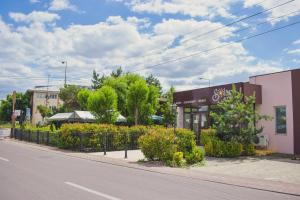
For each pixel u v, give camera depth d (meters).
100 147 22.56
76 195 7.77
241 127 18.66
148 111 40.03
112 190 8.53
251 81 22.22
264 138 20.61
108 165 14.58
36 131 31.28
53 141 26.89
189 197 7.97
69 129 23.14
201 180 10.91
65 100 56.22
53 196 7.61
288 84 19.81
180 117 27.41
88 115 36.59
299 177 11.75
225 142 18.27
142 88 38.28
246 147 18.50
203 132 19.52
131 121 39.44
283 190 9.27
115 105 35.88
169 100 42.44
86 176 10.88
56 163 14.60
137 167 13.88
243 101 20.38
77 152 21.20
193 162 15.20
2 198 7.38
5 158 16.03
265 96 21.19
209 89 23.73
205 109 24.88
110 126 23.31
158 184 9.78
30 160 15.49
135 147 24.11
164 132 15.94
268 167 14.29
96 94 35.22
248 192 8.93
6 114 80.81
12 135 40.88
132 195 7.98
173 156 14.88
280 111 20.33
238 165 14.90
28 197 7.49
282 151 19.84
